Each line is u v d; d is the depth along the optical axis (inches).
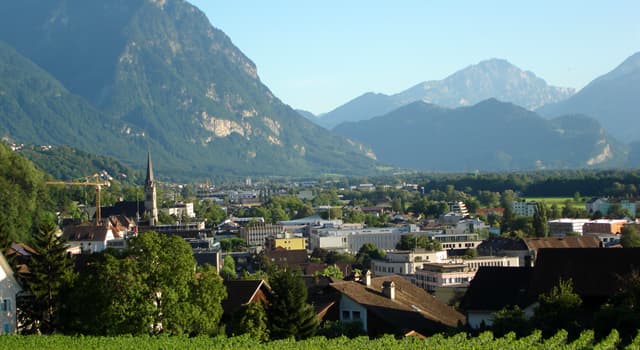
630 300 5093.5
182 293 5349.4
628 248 5649.6
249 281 6373.0
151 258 5349.4
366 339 5073.8
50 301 6122.1
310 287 6894.7
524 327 5221.5
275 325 5570.9
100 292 5255.9
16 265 6574.8
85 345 4852.4
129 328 5265.8
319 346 4857.3
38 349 4709.6
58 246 6171.3
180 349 4753.9
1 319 6008.9
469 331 5649.6
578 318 5231.3
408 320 6058.1
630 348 4338.1
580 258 5664.4
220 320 6092.5
